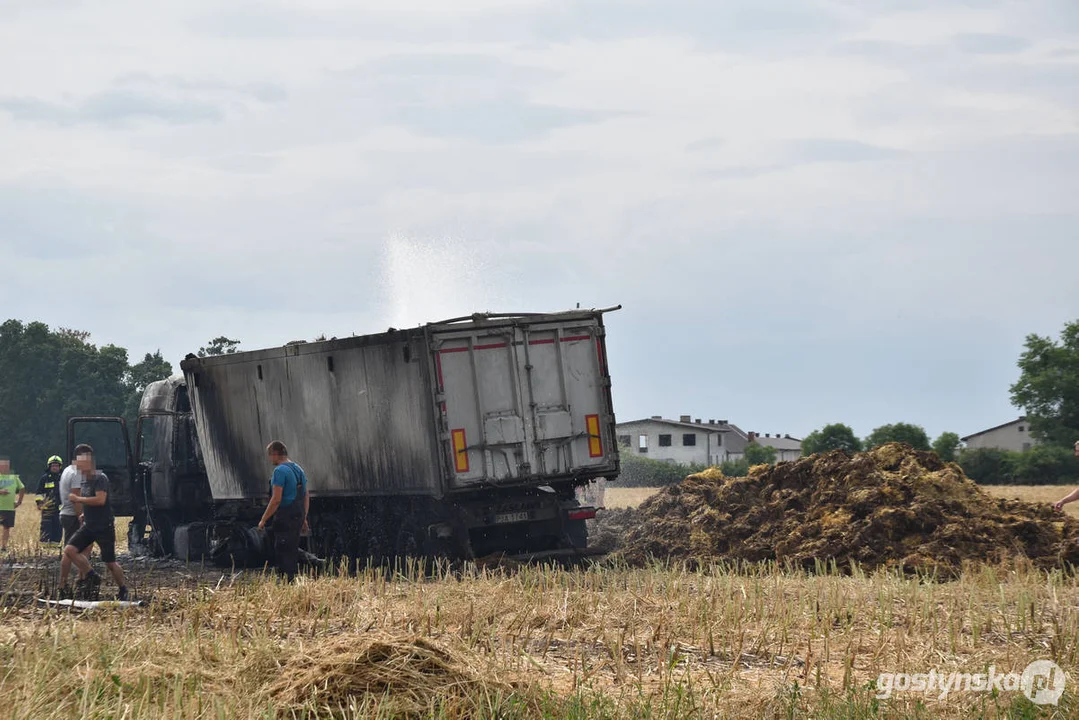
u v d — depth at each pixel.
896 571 28.92
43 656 16.41
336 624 22.09
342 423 36.41
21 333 171.50
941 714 14.38
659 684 15.45
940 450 149.00
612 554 35.50
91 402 168.12
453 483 32.41
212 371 43.56
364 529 37.31
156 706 13.78
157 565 41.66
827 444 149.12
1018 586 24.81
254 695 14.27
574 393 34.41
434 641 15.30
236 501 43.47
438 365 32.66
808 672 16.95
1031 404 162.38
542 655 18.53
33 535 52.47
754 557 35.12
